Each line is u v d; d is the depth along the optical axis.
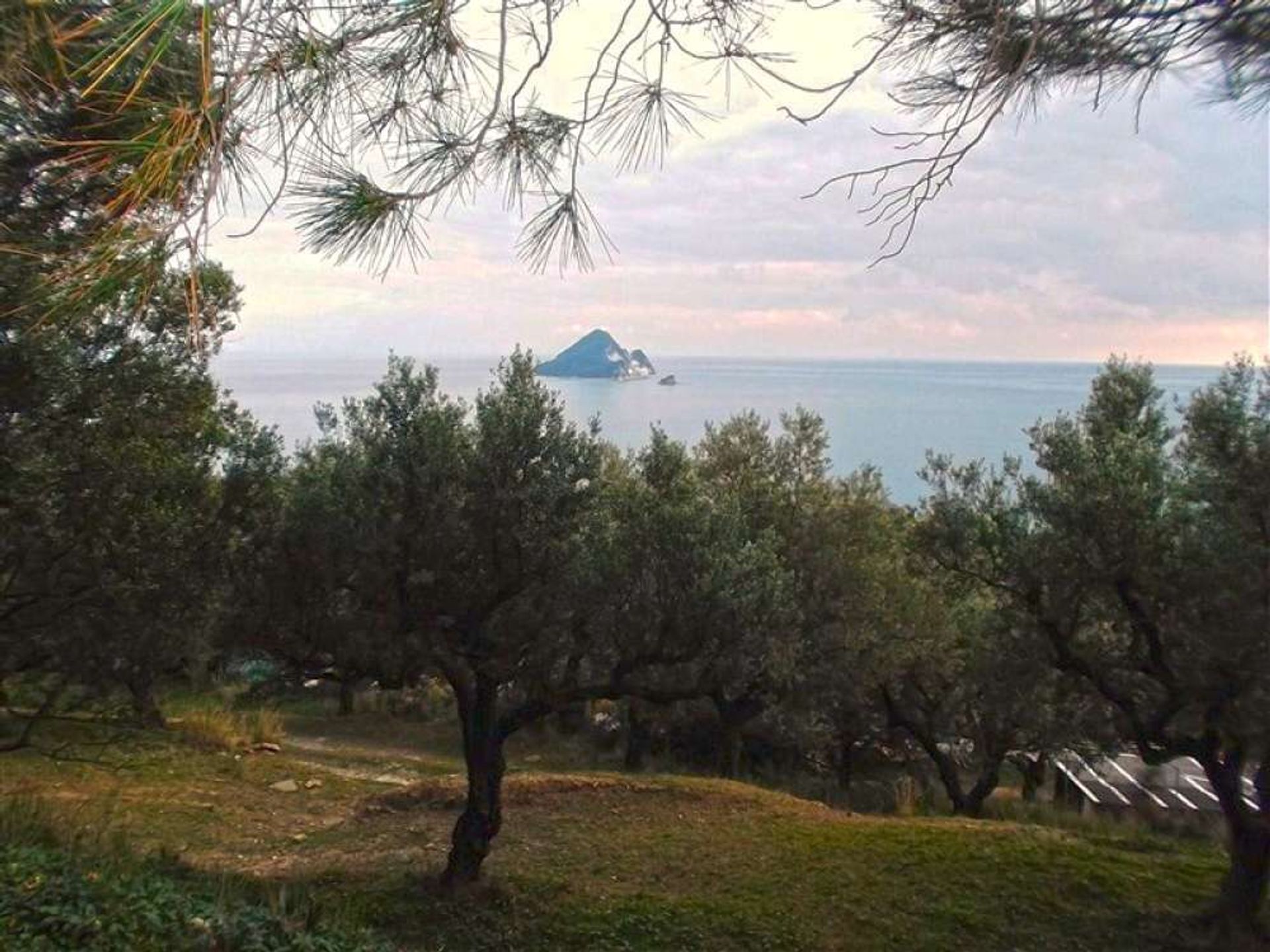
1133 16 1.99
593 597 7.33
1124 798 14.66
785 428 13.72
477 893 8.00
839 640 12.44
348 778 12.31
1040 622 7.84
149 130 1.48
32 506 6.04
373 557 7.16
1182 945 7.50
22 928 4.59
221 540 7.16
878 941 7.57
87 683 6.71
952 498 8.41
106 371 6.06
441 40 1.93
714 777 12.65
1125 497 7.25
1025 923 7.86
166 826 9.46
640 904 8.00
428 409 7.54
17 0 1.42
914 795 14.43
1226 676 6.84
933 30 2.10
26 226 1.78
